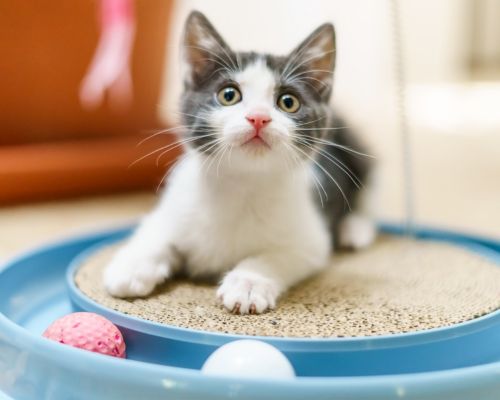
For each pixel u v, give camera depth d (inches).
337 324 13.8
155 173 30.9
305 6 39.4
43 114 30.3
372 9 46.0
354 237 19.3
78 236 19.3
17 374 12.8
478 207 28.8
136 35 30.9
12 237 23.2
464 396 11.6
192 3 34.5
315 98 16.4
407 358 13.3
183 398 11.4
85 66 30.3
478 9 70.9
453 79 66.7
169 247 16.1
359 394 11.3
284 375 12.3
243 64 15.9
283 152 15.4
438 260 17.8
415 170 36.9
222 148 15.4
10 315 15.8
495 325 14.2
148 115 33.0
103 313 14.4
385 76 47.8
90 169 29.3
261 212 16.1
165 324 13.8
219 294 14.6
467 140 46.3
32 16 28.3
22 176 27.5
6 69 28.6
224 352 12.6
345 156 19.9
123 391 11.7
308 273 16.3
